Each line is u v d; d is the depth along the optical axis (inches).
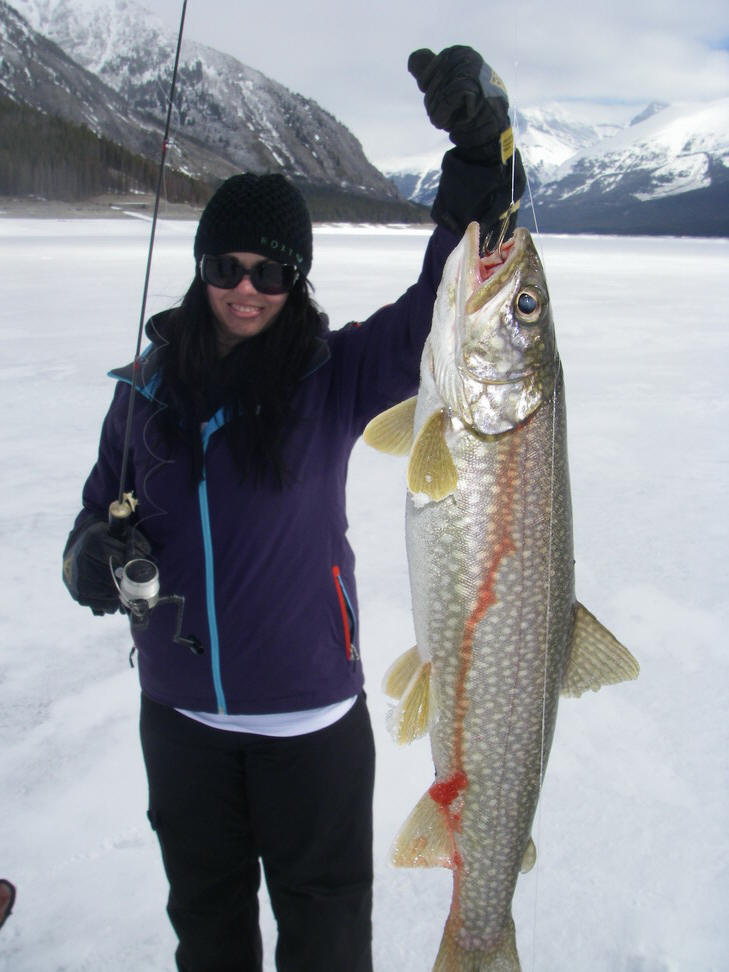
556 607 70.2
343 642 70.2
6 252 1144.8
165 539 68.2
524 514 68.7
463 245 66.5
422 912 87.7
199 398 65.9
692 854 93.6
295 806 68.2
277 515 66.3
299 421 67.1
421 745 114.5
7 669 130.1
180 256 1093.8
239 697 67.6
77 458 236.8
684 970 79.7
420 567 69.6
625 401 314.5
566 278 925.8
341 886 69.1
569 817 99.6
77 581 69.6
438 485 67.1
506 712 70.0
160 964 80.7
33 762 108.2
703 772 107.0
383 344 71.1
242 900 72.9
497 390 67.4
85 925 84.7
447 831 71.6
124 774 106.4
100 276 780.0
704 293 748.6
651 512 198.8
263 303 65.1
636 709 120.5
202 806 70.0
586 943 83.0
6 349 398.0
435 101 65.9
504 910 71.9
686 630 142.2
